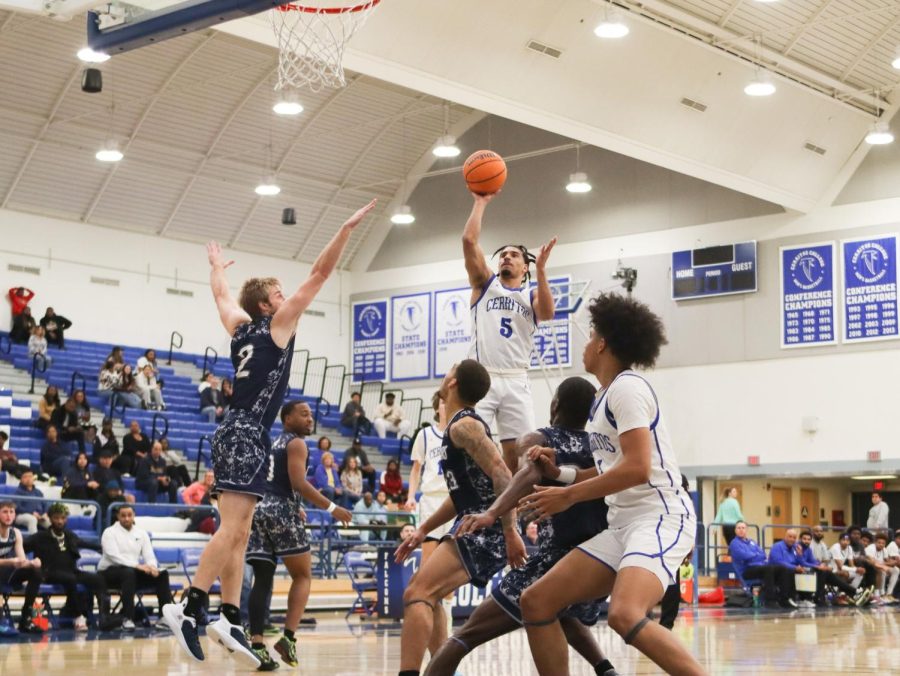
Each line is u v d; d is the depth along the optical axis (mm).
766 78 18672
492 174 7070
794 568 19828
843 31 19828
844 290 22656
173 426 23031
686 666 4309
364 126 26375
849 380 22469
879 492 28266
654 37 18031
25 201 24406
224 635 6332
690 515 4684
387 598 15477
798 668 8273
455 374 5887
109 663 8727
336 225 28578
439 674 5184
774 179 21906
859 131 22547
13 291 23828
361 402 28516
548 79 17672
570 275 25672
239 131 25297
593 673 7648
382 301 28609
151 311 26047
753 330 23547
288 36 11117
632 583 4438
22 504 15602
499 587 5215
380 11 15383
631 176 25188
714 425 23766
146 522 16312
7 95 22625
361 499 20125
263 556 8133
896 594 22297
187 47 22703
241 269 27609
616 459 4742
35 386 22938
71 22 21328
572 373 25312
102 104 23406
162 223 26266
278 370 6492
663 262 24594
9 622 12547
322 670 8117
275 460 8227
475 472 5715
